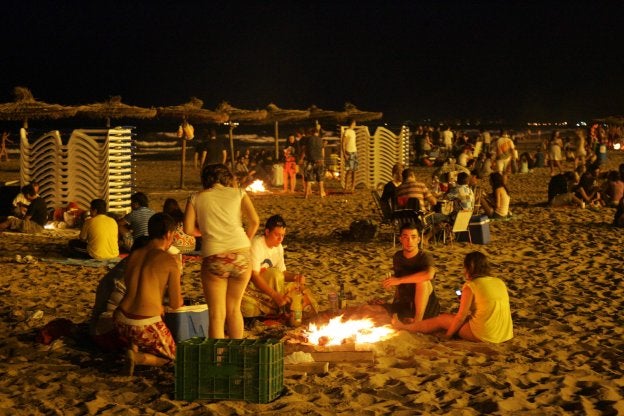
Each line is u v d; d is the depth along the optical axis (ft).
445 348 28.60
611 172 70.13
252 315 31.50
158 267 26.35
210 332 26.27
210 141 77.87
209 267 26.17
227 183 26.78
